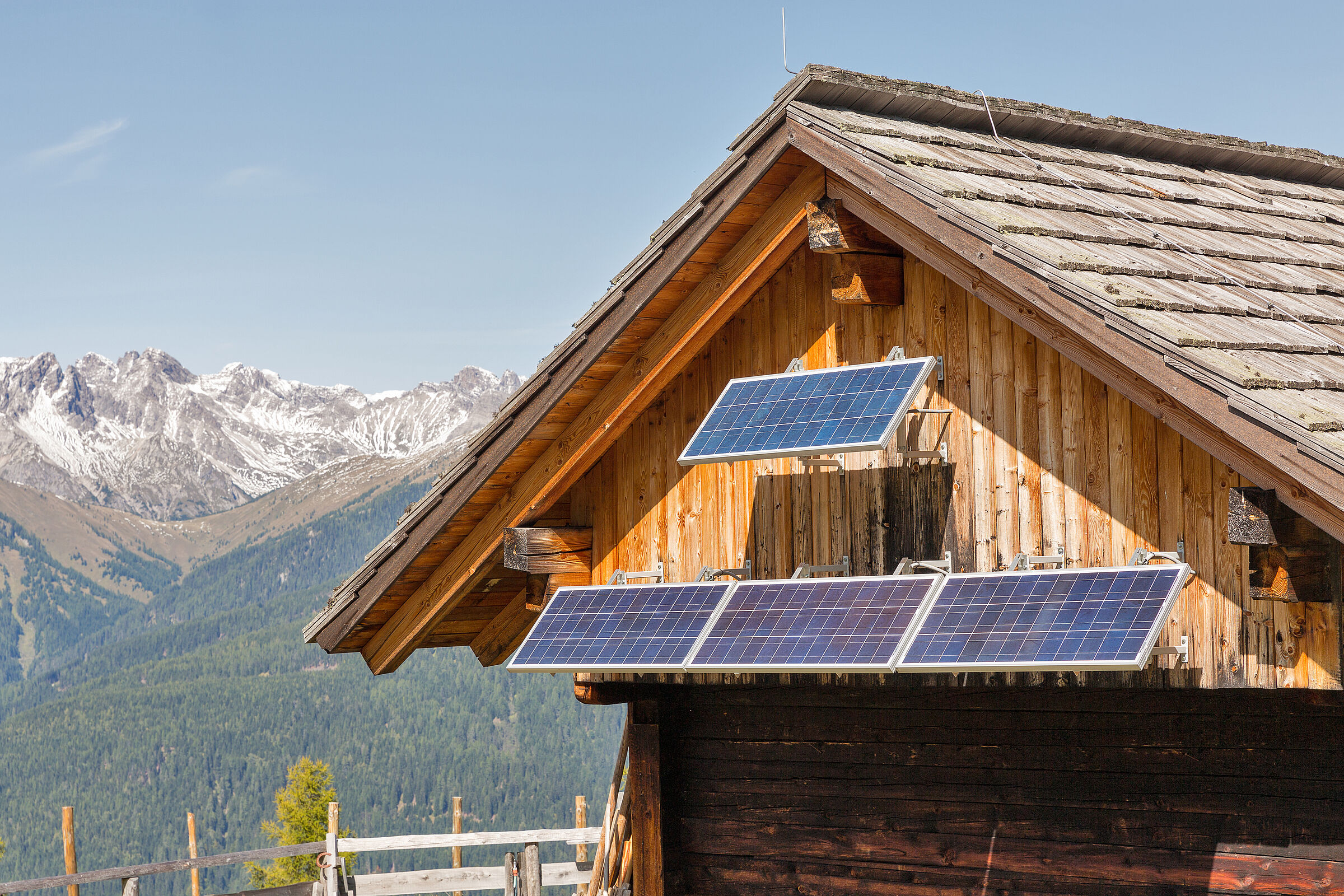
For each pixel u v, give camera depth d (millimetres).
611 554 9859
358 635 10969
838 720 9555
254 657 189875
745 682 9055
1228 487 6727
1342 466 5430
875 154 7520
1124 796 8195
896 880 9172
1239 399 5809
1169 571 6484
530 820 136000
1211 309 6602
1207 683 6773
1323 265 8273
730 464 9156
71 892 15805
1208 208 9000
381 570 10328
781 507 8891
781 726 9836
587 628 8602
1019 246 6711
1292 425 5609
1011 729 8727
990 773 8805
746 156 8125
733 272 8539
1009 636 6648
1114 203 8234
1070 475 7418
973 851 8844
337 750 150250
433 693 156250
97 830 151125
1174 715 8008
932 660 6734
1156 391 6480
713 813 10094
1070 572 6852
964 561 7867
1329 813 7383
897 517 8234
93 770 158500
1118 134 9781
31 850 147500
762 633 7656
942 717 9055
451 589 10289
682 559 9414
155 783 154875
